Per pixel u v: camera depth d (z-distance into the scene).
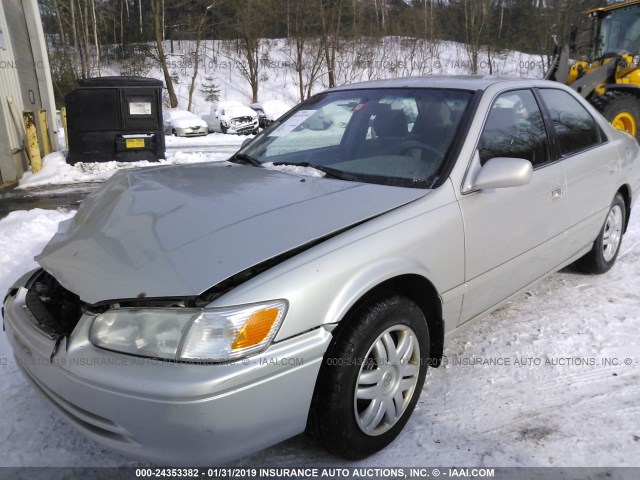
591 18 10.08
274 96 33.47
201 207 2.36
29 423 2.56
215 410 1.78
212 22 35.44
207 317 1.82
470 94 3.00
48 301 2.35
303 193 2.50
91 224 2.48
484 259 2.75
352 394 2.12
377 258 2.18
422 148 2.81
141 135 10.15
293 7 32.22
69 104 9.75
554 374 2.92
